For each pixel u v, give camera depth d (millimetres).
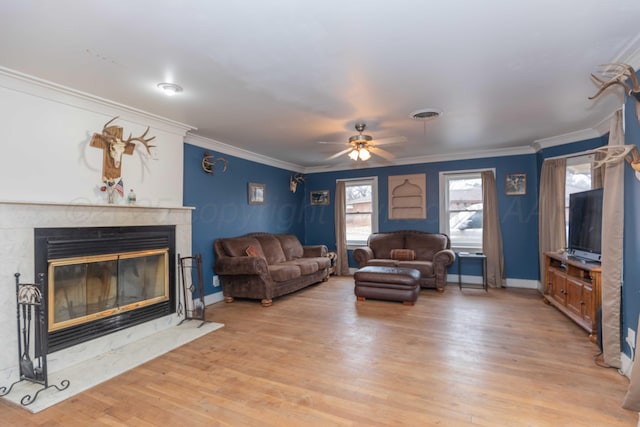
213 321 3920
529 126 4203
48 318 2676
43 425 1997
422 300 4762
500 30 2051
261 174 6105
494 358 2820
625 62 2430
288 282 4992
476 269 5934
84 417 2070
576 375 2514
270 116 3711
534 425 1927
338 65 2496
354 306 4504
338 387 2379
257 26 1972
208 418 2037
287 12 1836
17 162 2627
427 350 2998
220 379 2523
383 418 2010
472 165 5949
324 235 7309
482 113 3668
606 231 2719
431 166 6301
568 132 4500
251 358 2885
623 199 2631
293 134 4516
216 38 2100
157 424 1989
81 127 3041
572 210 4125
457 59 2424
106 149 3221
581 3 1794
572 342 3158
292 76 2680
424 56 2375
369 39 2137
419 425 1936
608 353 2648
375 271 4766
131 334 3299
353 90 2988
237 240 5070
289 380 2490
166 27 1969
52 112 2842
